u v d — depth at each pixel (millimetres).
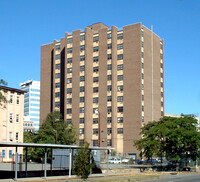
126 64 97688
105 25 111000
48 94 112250
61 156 46812
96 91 100875
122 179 34875
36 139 79500
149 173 48469
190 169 58438
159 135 52312
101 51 101938
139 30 96812
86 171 34000
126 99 96125
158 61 104812
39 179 34375
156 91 101750
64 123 84938
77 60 102875
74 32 104875
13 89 69875
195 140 49969
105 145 95750
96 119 99438
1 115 67438
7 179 33781
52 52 113625
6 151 66188
